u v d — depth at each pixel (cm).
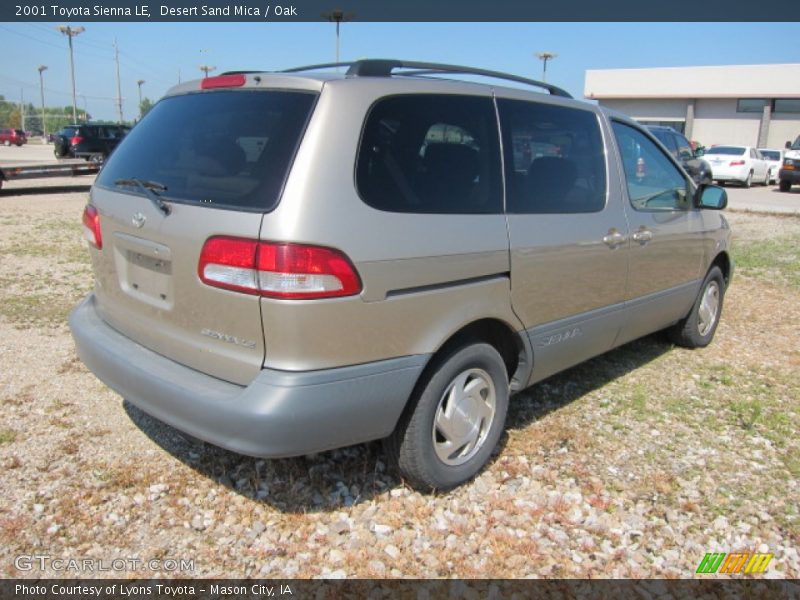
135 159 317
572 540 284
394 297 267
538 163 341
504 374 331
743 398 434
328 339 251
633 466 343
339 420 260
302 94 266
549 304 344
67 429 361
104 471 322
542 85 373
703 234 484
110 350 304
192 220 264
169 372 278
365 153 264
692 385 454
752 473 340
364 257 255
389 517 295
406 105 284
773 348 539
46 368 446
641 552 279
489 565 267
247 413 246
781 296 712
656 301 442
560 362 372
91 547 270
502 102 329
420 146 286
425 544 278
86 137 2339
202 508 297
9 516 285
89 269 752
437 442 307
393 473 326
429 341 283
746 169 2309
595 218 368
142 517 289
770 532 293
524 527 291
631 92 4150
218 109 290
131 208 297
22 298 619
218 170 270
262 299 245
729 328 595
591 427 385
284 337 246
